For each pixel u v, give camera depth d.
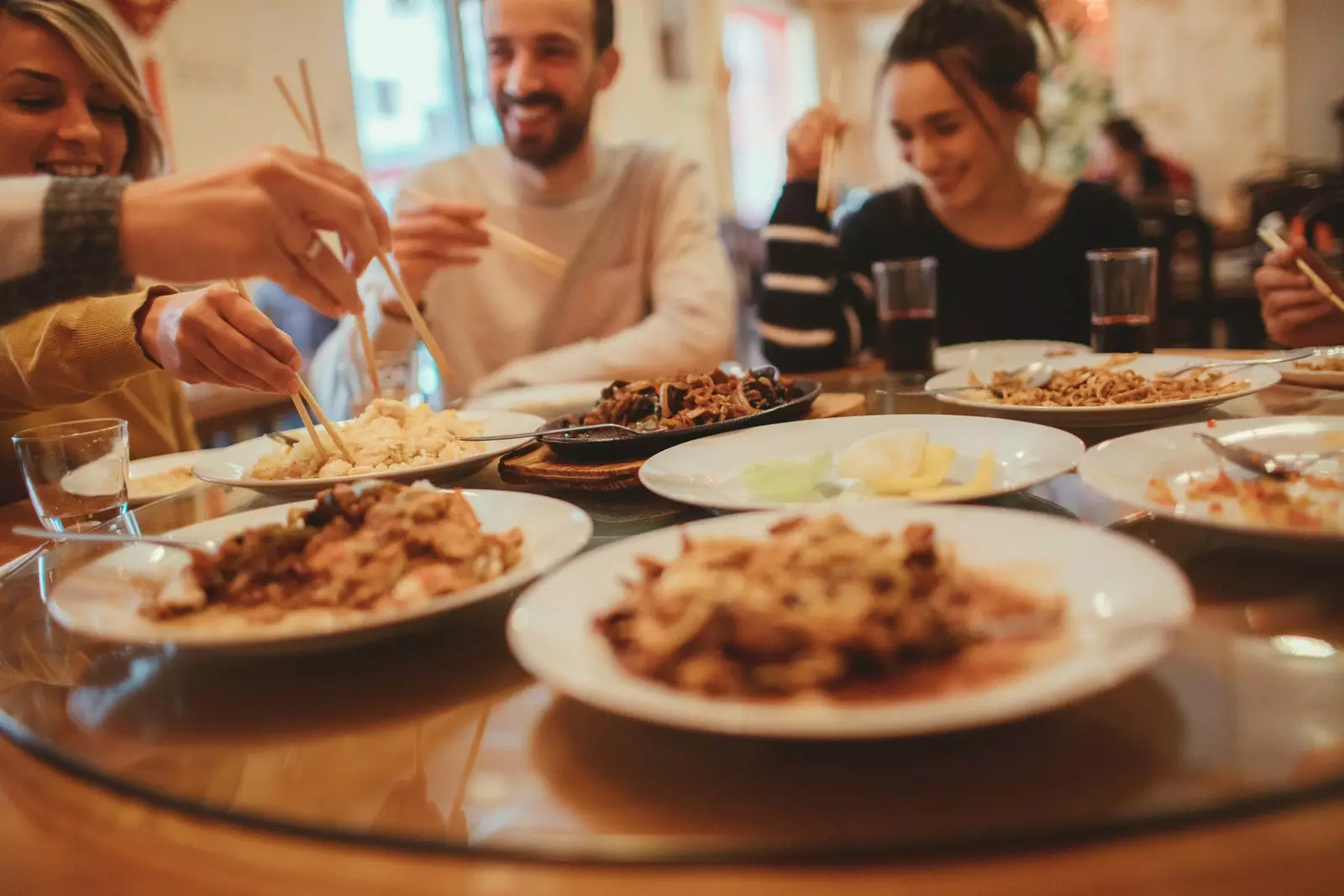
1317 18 6.14
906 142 2.25
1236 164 6.49
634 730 0.54
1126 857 0.39
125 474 1.15
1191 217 3.65
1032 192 2.46
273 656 0.66
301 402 1.15
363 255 1.00
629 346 2.25
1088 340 2.42
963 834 0.40
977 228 2.45
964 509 0.69
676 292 2.43
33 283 0.88
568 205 2.59
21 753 0.60
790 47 8.54
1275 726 0.46
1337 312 1.37
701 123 6.95
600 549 0.66
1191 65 6.47
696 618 0.49
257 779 0.51
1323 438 0.85
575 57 2.42
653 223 2.62
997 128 2.21
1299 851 0.39
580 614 0.58
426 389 2.29
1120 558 0.57
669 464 0.96
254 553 0.70
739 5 7.66
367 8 4.38
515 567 0.72
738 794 0.46
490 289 2.61
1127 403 1.08
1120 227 2.39
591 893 0.41
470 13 4.98
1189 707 0.49
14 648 0.74
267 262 0.94
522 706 0.58
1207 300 3.71
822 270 2.13
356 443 1.20
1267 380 1.07
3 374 1.43
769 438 1.04
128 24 3.05
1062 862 0.39
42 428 1.16
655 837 0.43
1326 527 0.63
